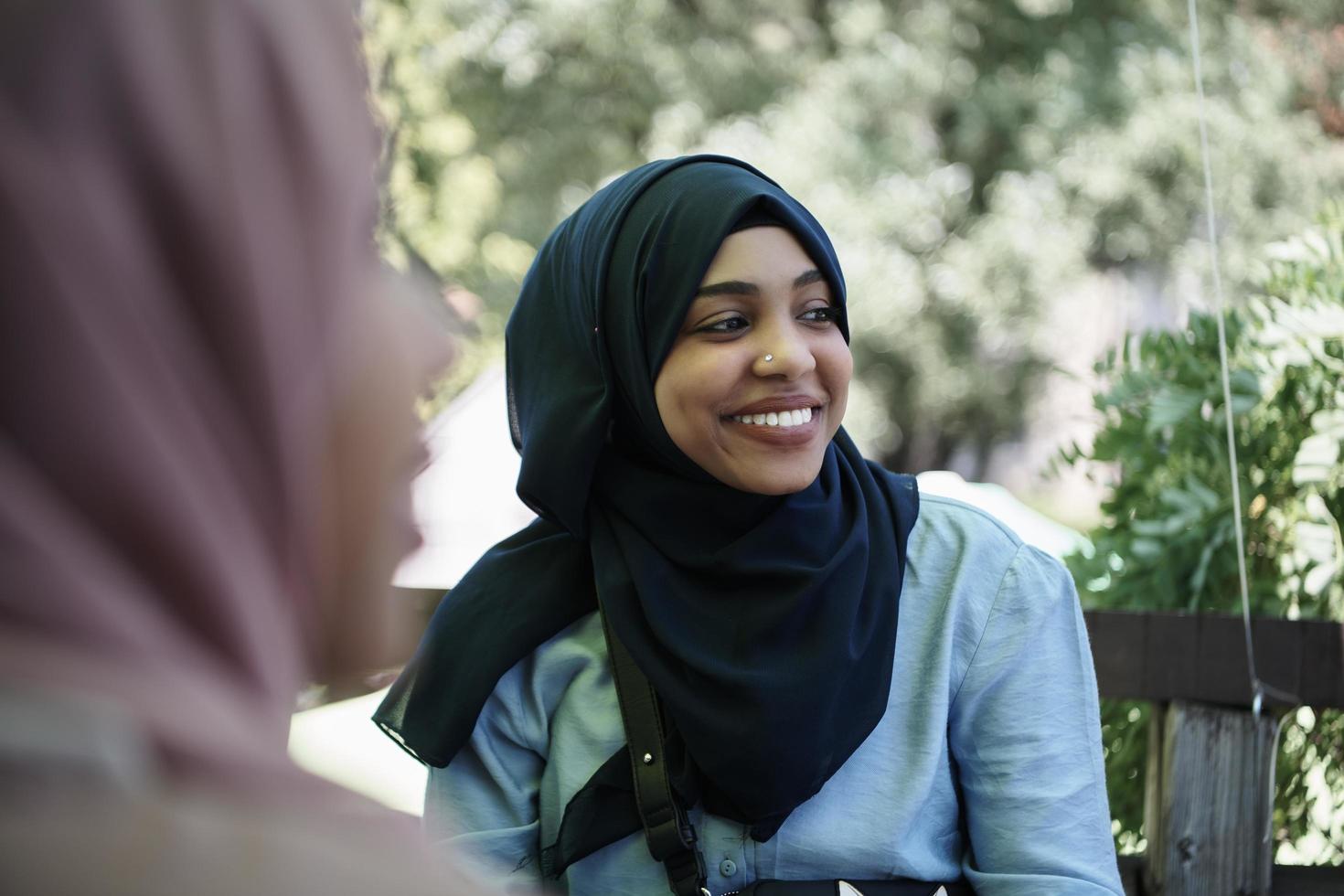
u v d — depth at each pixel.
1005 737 1.58
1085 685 1.62
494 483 3.20
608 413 1.62
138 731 0.33
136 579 0.34
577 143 10.54
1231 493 2.22
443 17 9.81
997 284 10.05
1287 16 9.58
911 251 10.41
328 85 0.38
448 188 7.82
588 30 10.42
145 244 0.34
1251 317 2.30
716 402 1.51
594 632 1.67
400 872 0.35
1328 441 2.11
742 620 1.52
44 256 0.33
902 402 10.64
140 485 0.34
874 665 1.55
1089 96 10.20
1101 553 2.37
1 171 0.33
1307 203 9.32
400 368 0.41
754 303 1.52
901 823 1.54
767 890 1.51
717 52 10.60
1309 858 2.22
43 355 0.33
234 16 0.36
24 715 0.32
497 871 1.64
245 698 0.36
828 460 1.62
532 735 1.66
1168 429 2.31
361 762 2.16
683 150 10.36
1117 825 2.27
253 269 0.35
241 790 0.34
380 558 0.41
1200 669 2.03
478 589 1.71
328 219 0.37
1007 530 1.66
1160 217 9.73
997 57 10.91
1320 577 2.12
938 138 10.90
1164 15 10.12
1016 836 1.55
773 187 1.59
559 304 1.69
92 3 0.34
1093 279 10.76
